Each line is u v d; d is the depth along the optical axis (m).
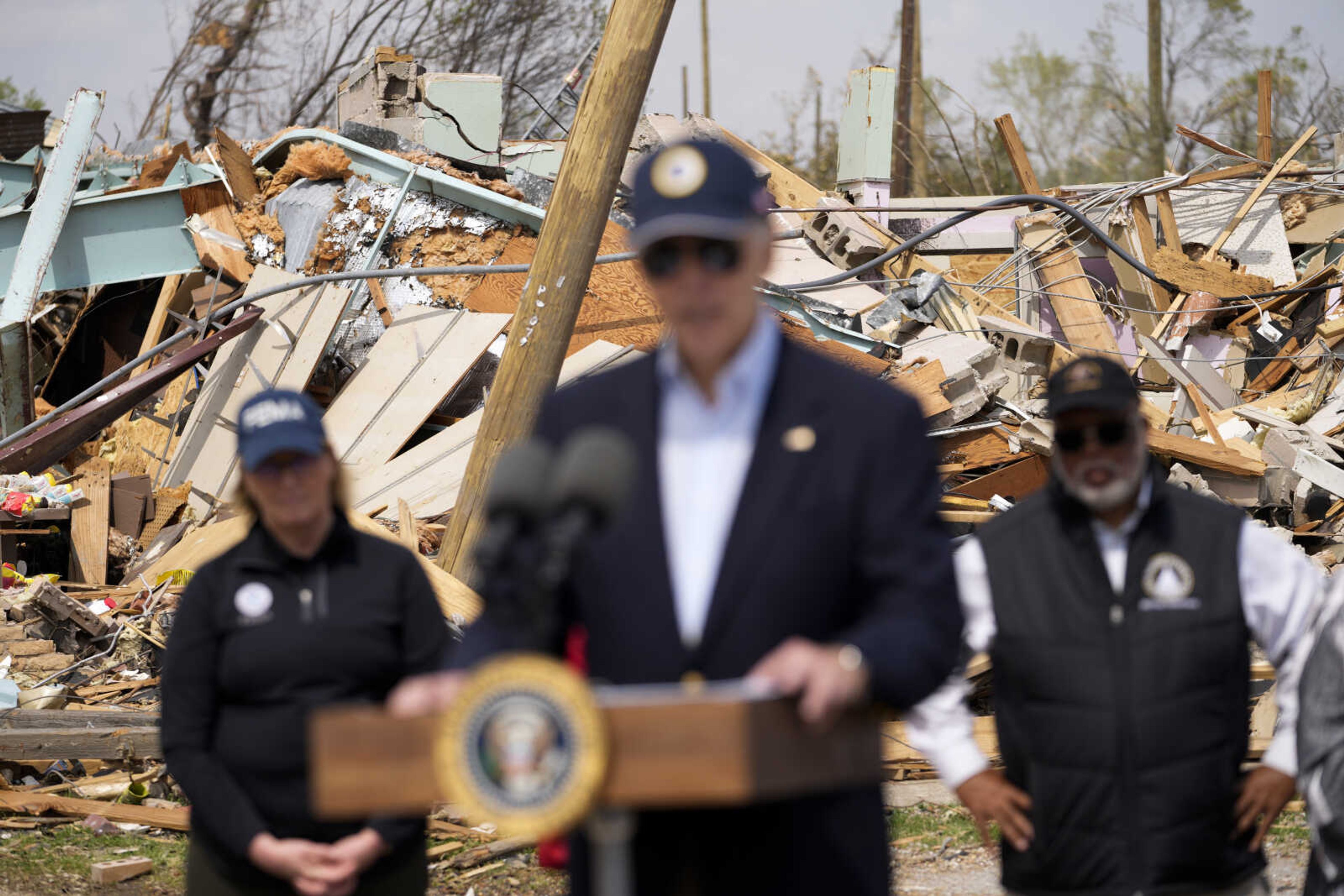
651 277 5.34
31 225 35.62
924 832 16.81
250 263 36.25
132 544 28.64
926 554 5.52
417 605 8.18
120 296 40.06
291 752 7.84
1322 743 7.79
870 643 5.00
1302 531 29.84
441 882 15.11
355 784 4.57
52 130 53.16
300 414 7.86
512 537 4.29
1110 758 8.52
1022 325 40.25
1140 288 46.22
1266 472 29.77
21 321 34.81
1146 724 8.49
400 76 43.41
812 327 33.47
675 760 4.37
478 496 20.06
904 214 50.88
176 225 37.25
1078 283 44.47
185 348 34.22
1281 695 8.81
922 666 5.09
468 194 33.72
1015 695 8.92
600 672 5.60
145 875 15.13
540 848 6.64
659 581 5.54
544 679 4.26
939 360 30.80
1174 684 8.55
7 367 34.81
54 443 30.20
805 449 5.54
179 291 38.59
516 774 4.25
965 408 29.33
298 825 7.85
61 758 17.97
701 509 5.62
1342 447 33.75
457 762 4.28
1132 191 46.22
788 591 5.45
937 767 9.26
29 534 27.59
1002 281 45.75
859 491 5.52
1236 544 8.70
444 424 30.97
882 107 51.06
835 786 4.77
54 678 21.56
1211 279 45.00
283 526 7.94
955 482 29.05
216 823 7.83
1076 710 8.62
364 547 8.20
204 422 31.70
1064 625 8.72
